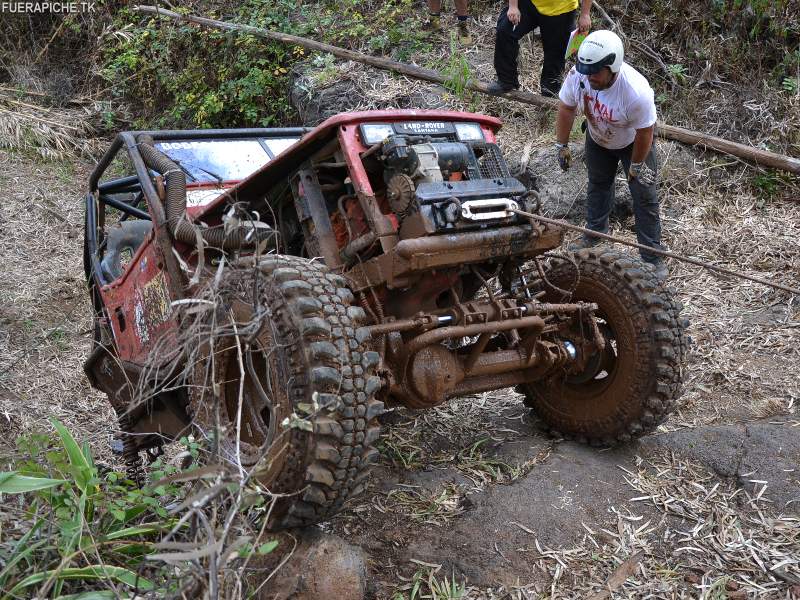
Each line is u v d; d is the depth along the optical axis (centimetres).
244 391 352
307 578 300
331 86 876
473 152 385
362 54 897
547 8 753
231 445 336
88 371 532
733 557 348
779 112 774
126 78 1109
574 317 425
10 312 737
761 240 666
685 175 736
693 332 568
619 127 556
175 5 1119
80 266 826
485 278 400
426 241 345
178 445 478
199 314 311
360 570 311
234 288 335
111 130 1114
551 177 721
